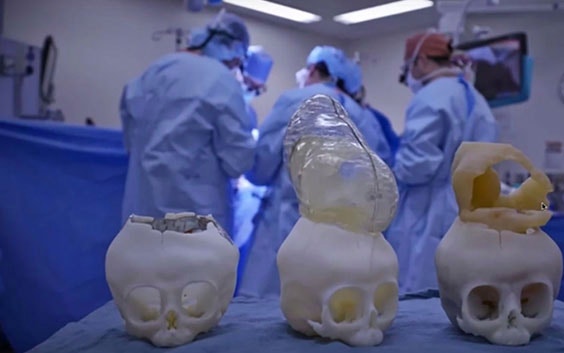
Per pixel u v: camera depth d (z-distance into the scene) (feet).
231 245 3.08
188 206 6.06
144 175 6.09
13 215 6.43
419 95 6.84
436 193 6.70
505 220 2.98
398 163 6.75
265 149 6.56
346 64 7.16
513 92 9.00
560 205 9.09
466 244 2.98
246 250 6.87
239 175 6.34
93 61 9.07
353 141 3.09
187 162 6.04
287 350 2.67
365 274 2.74
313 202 2.92
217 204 6.30
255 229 6.79
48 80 8.57
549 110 9.60
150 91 6.20
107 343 2.92
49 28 8.61
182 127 5.98
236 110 6.18
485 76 9.12
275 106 6.73
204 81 6.08
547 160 9.62
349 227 2.86
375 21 10.05
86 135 6.77
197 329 2.90
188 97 6.01
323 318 2.75
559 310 3.76
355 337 2.74
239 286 6.61
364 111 6.97
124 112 6.51
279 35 10.27
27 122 6.55
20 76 8.19
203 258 2.86
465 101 6.79
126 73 9.40
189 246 2.85
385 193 2.89
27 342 6.44
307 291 2.82
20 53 8.16
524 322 2.89
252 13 9.52
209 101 6.02
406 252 6.80
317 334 2.89
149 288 2.88
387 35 10.97
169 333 2.80
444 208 6.60
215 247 2.93
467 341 2.90
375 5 9.12
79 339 3.05
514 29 9.75
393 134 7.67
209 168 6.21
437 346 2.76
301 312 2.89
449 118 6.52
